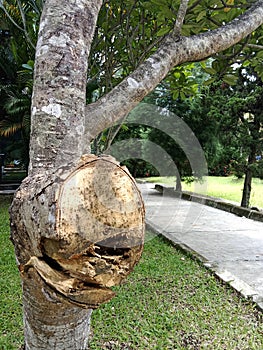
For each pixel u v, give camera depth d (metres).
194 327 2.34
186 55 1.29
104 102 1.16
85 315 1.15
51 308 0.99
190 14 1.98
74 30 1.02
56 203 0.75
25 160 7.71
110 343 2.12
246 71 5.86
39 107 1.01
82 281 0.81
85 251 0.78
